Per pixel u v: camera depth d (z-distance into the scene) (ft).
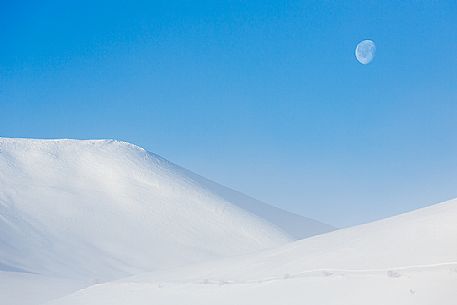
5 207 361.92
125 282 147.95
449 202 155.63
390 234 131.95
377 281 102.12
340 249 132.46
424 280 96.63
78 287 176.35
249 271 138.31
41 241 328.90
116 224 372.38
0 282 186.50
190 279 141.49
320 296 103.35
